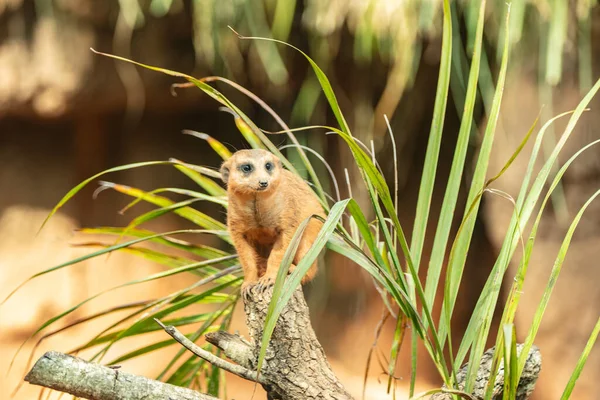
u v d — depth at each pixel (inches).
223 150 237.8
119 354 485.1
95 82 446.0
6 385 469.1
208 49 431.5
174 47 449.7
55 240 478.0
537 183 165.3
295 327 168.9
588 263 434.0
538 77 419.8
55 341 483.2
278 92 464.1
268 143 177.9
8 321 481.1
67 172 503.2
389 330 537.6
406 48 403.9
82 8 432.5
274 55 430.6
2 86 442.3
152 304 205.2
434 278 173.3
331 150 492.4
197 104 486.0
